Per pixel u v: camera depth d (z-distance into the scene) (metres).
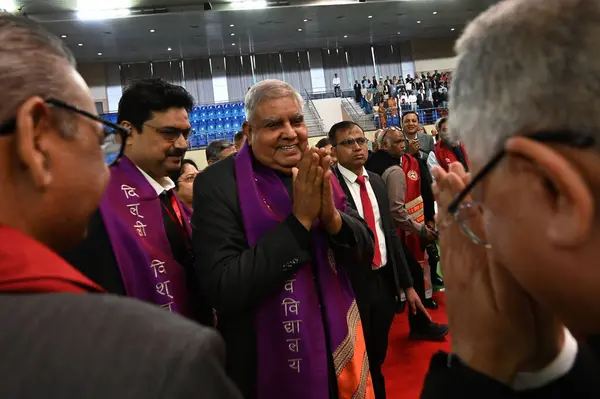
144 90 1.23
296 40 13.51
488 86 0.34
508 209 0.34
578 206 0.29
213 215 1.07
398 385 2.26
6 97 0.41
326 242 1.11
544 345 0.45
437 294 3.52
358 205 1.88
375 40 14.64
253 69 14.89
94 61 13.67
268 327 1.02
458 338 0.48
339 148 1.96
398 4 11.00
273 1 10.20
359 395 1.06
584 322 0.33
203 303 1.27
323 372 1.00
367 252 1.21
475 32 0.36
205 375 0.32
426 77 15.01
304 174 0.99
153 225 1.14
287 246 0.96
